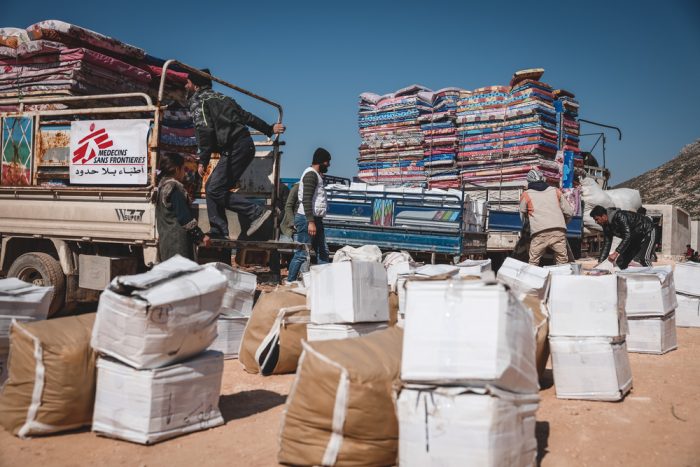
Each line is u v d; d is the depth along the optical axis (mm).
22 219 8242
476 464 3020
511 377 3172
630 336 6941
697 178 59688
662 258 25375
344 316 5277
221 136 7754
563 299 5105
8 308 4656
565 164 16016
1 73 8648
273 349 5730
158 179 7176
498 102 16156
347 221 12305
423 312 3309
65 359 3996
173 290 3990
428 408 3123
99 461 3652
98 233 7551
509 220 14328
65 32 8117
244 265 8711
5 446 3850
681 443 4105
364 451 3490
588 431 4316
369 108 18188
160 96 7195
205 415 4258
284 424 3629
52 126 7902
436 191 12000
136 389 3920
